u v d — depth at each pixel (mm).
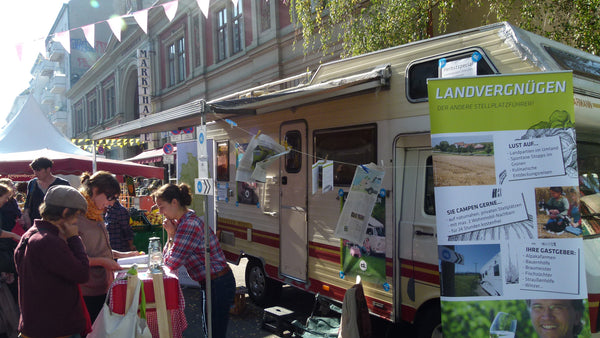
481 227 2635
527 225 2613
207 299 3385
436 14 7574
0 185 4605
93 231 3277
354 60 4387
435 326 3516
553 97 2625
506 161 2635
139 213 7738
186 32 18562
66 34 7152
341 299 4391
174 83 20234
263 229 5602
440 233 2660
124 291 2785
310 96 4566
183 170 6953
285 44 12695
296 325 4520
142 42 23297
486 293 2625
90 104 35281
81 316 2707
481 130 2650
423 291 3625
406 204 3852
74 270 2559
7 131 8969
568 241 2592
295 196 5031
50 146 9078
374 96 4125
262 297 5684
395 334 4621
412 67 3824
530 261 2611
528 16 5980
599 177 3627
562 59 3406
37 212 4930
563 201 2604
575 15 5555
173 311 3133
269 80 13320
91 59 39812
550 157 2617
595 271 3117
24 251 2643
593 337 3027
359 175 4027
